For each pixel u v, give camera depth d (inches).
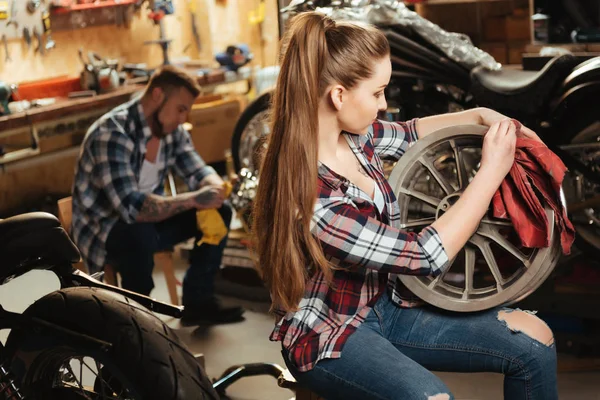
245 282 148.2
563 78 122.8
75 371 107.3
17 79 194.5
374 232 63.9
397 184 71.8
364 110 65.5
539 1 190.9
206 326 134.3
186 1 234.1
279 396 109.2
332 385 65.9
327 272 64.1
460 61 136.3
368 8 140.7
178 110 130.5
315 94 64.1
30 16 193.9
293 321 66.9
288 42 65.7
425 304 72.7
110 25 216.2
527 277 70.1
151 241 129.6
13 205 186.1
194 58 238.5
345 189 66.2
